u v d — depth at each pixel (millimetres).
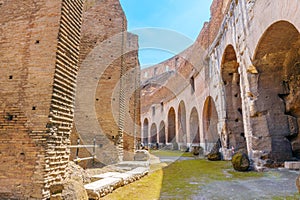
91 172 6473
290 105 7828
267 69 8008
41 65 4035
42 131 3756
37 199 3490
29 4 4398
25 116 3871
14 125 3873
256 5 7473
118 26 9617
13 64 4133
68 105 4441
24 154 3725
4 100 4008
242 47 8961
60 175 4055
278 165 7398
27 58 4113
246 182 5684
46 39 4145
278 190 4750
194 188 5031
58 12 4258
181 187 5141
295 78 7762
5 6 4484
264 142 7715
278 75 8031
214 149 13023
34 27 4246
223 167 8680
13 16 4391
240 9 9141
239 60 9398
